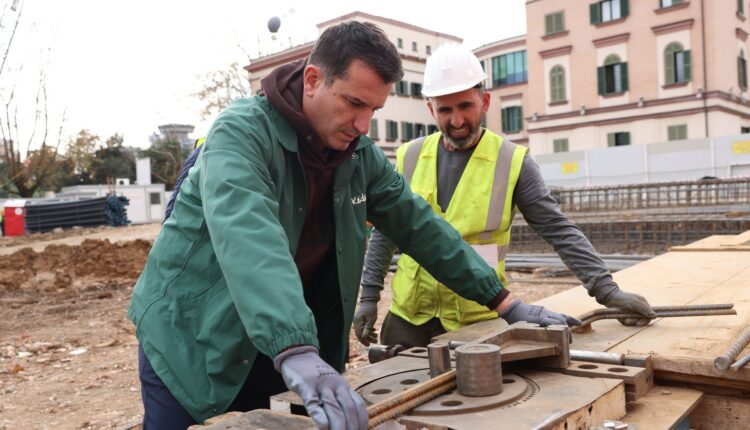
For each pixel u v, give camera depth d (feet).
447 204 8.86
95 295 39.01
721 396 4.95
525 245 47.57
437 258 6.45
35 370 21.24
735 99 80.18
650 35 80.18
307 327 3.92
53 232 68.69
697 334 5.93
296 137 5.55
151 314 5.71
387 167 6.63
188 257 5.62
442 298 8.71
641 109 81.76
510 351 4.66
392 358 5.69
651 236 44.34
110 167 144.77
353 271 6.42
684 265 9.99
